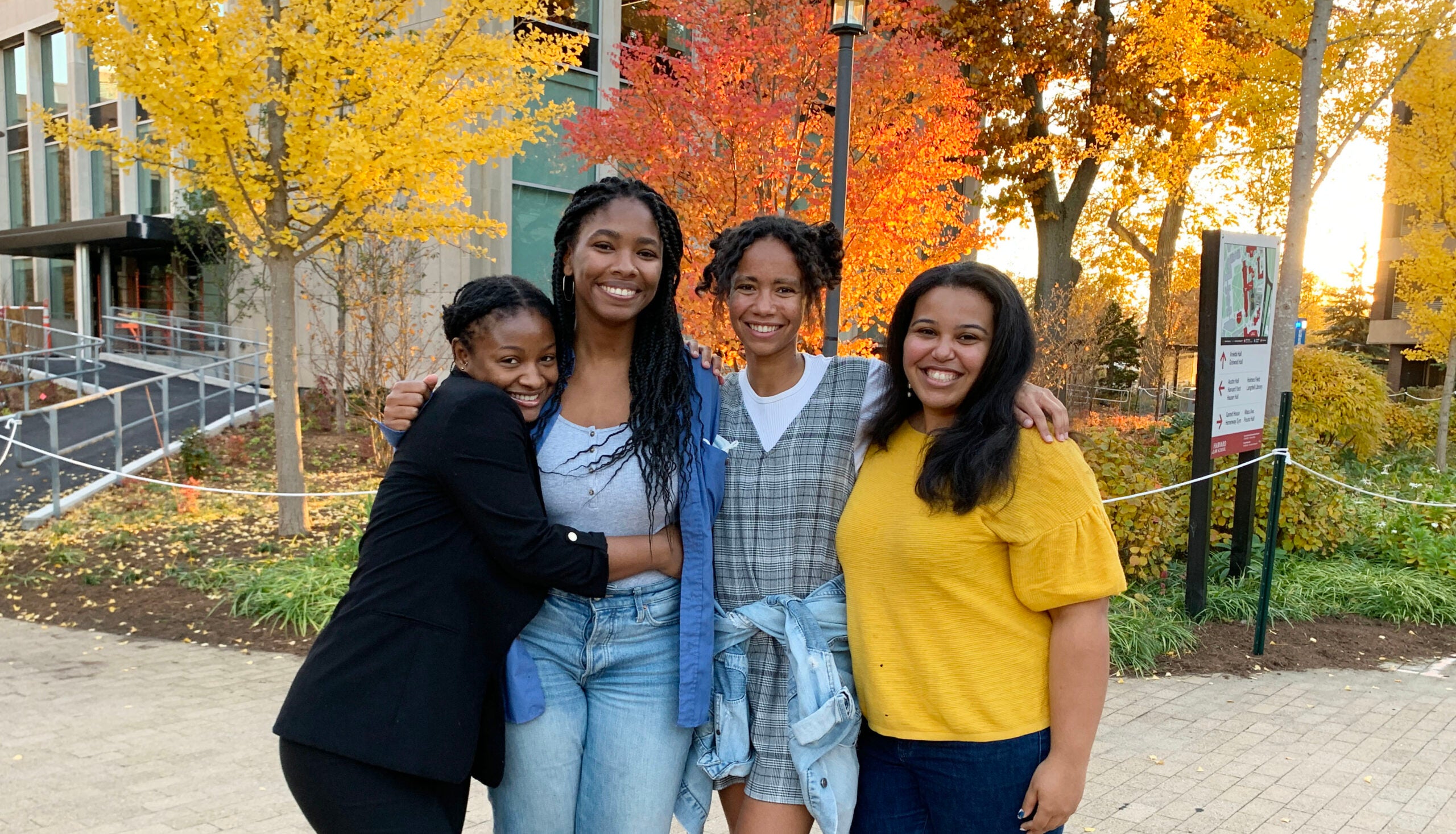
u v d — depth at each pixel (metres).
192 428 11.49
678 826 3.68
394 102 7.58
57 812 3.58
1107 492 6.97
